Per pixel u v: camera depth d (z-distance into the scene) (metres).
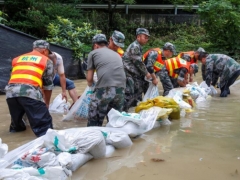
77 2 17.89
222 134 4.48
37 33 15.99
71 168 3.10
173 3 19.34
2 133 4.45
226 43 15.30
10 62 7.45
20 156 3.03
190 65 7.17
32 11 15.34
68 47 10.31
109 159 3.48
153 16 19.22
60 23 12.49
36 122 4.09
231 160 3.49
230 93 8.04
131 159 3.49
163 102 5.02
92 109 4.37
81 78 10.21
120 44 4.61
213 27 15.23
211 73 7.52
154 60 5.96
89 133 3.39
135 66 5.49
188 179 2.99
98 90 4.33
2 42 7.26
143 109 4.95
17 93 4.06
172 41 17.89
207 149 3.85
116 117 4.20
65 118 5.08
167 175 3.07
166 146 3.95
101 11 19.69
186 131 4.64
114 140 3.77
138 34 5.37
